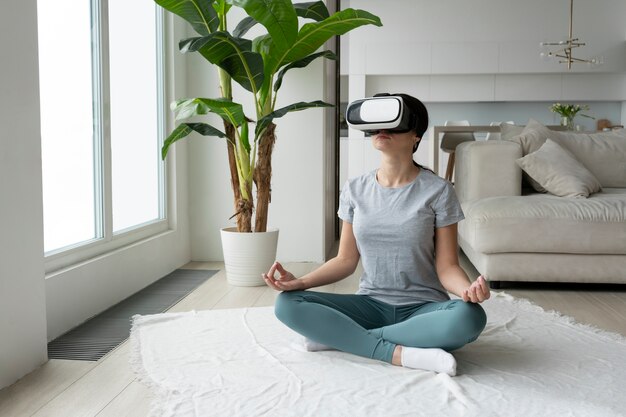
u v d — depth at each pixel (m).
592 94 9.38
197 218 4.12
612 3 9.01
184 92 3.99
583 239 3.21
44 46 2.53
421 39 9.25
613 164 4.22
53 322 2.43
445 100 9.57
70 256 2.66
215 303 2.98
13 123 1.92
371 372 1.95
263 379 1.91
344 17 3.08
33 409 1.72
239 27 3.38
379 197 2.08
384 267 2.08
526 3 9.09
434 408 1.68
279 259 4.11
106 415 1.67
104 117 2.96
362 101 2.01
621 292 3.29
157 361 2.10
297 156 4.04
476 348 2.26
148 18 3.61
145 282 3.36
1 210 1.87
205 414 1.65
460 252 4.61
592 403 1.73
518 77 9.43
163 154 3.26
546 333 2.47
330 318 2.02
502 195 3.89
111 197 3.04
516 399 1.75
